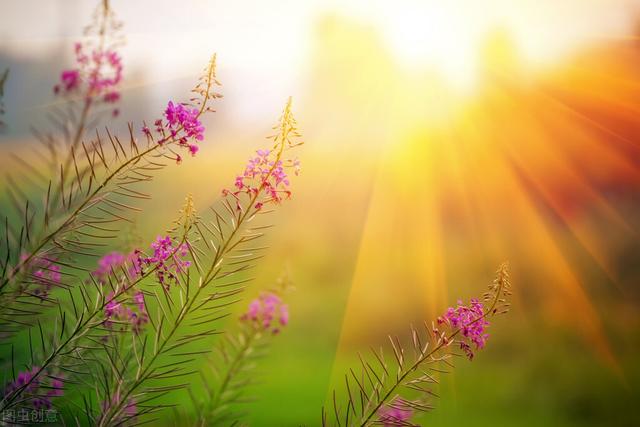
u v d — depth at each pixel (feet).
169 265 4.52
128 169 4.32
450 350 4.55
